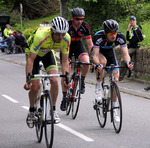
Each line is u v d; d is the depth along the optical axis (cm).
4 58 3045
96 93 973
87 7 2186
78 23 1030
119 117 895
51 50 851
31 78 788
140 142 818
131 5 2402
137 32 1730
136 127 956
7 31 3609
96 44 915
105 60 947
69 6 2284
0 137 876
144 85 1638
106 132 908
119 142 818
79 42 1096
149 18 2553
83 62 980
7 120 1048
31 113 845
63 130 932
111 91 902
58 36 751
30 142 833
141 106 1235
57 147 786
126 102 1308
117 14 2272
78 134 890
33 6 5803
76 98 1040
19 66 2534
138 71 1748
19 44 3466
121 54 1855
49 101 745
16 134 901
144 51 1688
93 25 2231
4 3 6131
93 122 1018
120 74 1733
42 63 873
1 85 1702
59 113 1141
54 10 5119
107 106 923
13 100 1348
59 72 2109
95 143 812
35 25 5272
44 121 761
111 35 884
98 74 901
